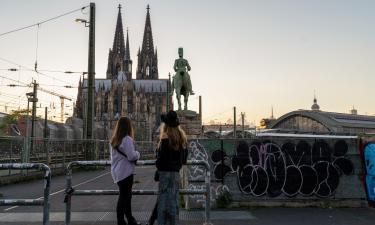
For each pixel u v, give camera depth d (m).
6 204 6.50
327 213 10.43
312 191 11.43
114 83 139.00
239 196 11.35
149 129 134.50
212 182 11.34
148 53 162.50
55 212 10.49
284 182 11.42
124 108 134.12
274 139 11.51
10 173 19.55
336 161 11.52
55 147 25.81
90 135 32.91
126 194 7.38
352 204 11.41
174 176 6.57
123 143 7.25
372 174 11.44
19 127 56.25
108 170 29.52
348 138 11.58
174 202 6.53
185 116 18.08
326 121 72.38
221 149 11.42
